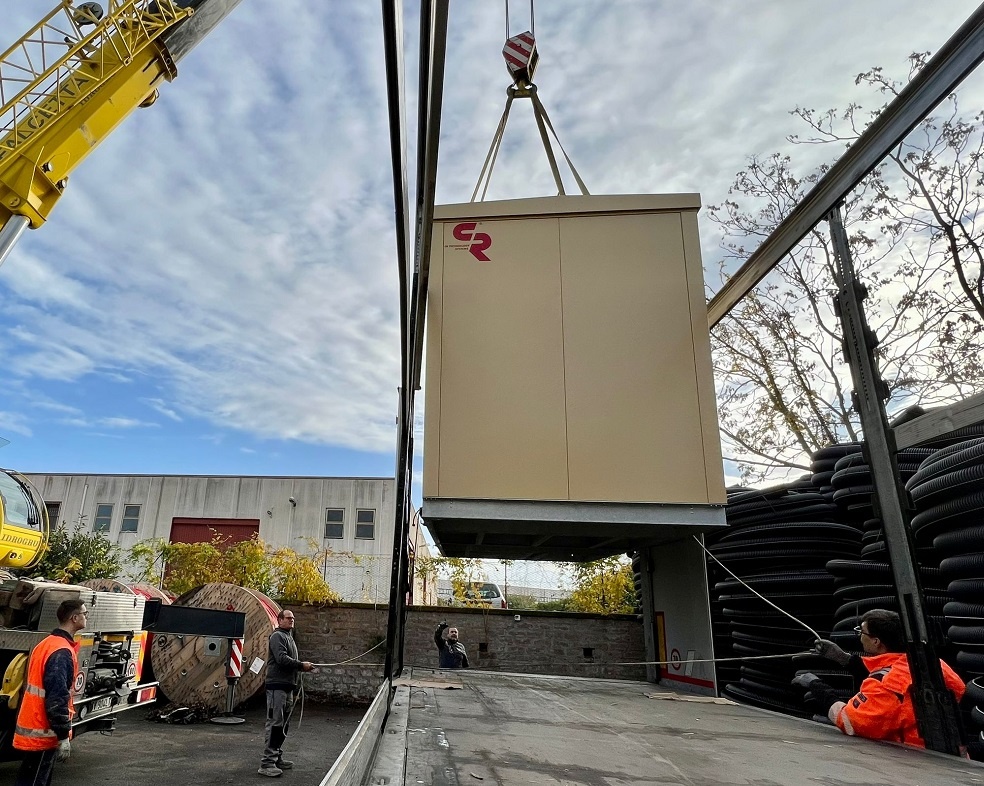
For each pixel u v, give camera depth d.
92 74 4.04
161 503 26.03
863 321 3.59
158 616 7.98
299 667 6.91
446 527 6.15
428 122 2.98
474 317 6.10
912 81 3.38
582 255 6.24
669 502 5.60
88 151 4.00
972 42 3.07
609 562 16.80
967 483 3.11
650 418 5.79
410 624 11.62
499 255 6.27
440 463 5.72
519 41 6.95
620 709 4.50
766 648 5.95
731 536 6.39
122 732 8.55
